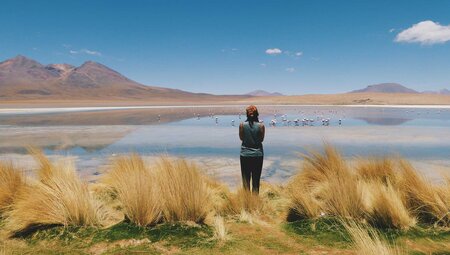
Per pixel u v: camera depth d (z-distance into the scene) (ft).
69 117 138.41
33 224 17.24
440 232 16.83
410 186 20.45
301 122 102.83
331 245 15.64
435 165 39.29
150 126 95.45
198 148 54.44
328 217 18.39
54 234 16.24
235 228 18.08
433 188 20.16
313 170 26.08
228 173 36.42
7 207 20.03
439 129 80.94
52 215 17.35
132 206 17.33
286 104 355.56
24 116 145.59
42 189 18.52
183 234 16.30
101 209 19.48
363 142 59.31
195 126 95.25
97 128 89.61
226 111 197.16
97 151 52.11
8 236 16.53
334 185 19.58
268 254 14.75
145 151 51.75
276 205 22.62
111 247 15.07
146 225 16.88
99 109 230.07
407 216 17.79
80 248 14.99
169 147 55.57
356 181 21.83
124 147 56.08
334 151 26.37
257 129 22.98
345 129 82.33
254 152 23.03
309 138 65.05
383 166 25.58
